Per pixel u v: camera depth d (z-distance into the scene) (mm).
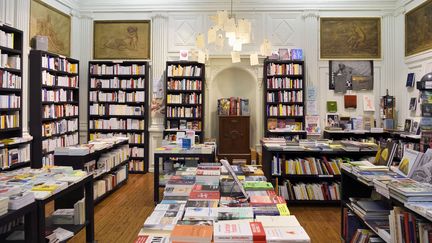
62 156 4820
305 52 7906
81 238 3965
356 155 5332
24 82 5867
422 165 2857
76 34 8031
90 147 5082
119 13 8141
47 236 3041
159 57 8016
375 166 3424
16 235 2947
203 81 7734
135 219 4652
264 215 2316
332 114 7887
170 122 7910
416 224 2305
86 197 3713
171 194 3014
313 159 5254
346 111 7914
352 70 7918
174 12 8062
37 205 2676
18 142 5270
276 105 7805
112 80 7816
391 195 2570
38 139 5922
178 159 6246
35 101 5914
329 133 7520
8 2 5547
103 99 7844
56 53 7102
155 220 2209
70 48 7754
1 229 3023
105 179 5711
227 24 4484
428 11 6371
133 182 6949
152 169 8016
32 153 5906
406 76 7293
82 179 3438
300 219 4691
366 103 7848
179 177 3516
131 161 7867
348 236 3492
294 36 7988
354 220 3457
